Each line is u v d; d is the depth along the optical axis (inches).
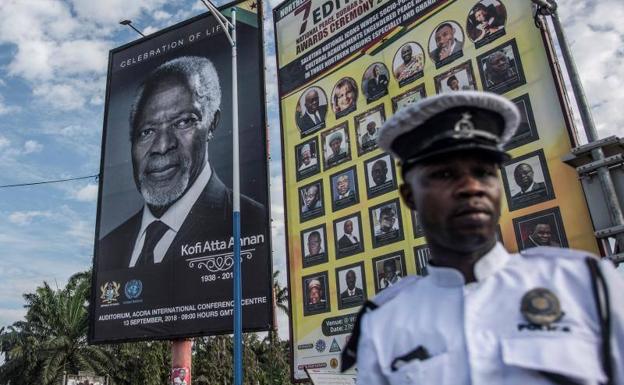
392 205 337.4
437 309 57.5
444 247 59.0
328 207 372.8
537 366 47.7
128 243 469.4
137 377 1100.5
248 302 394.9
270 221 410.0
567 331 49.0
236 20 487.5
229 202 434.6
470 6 323.3
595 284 50.8
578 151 158.7
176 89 498.3
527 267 56.3
